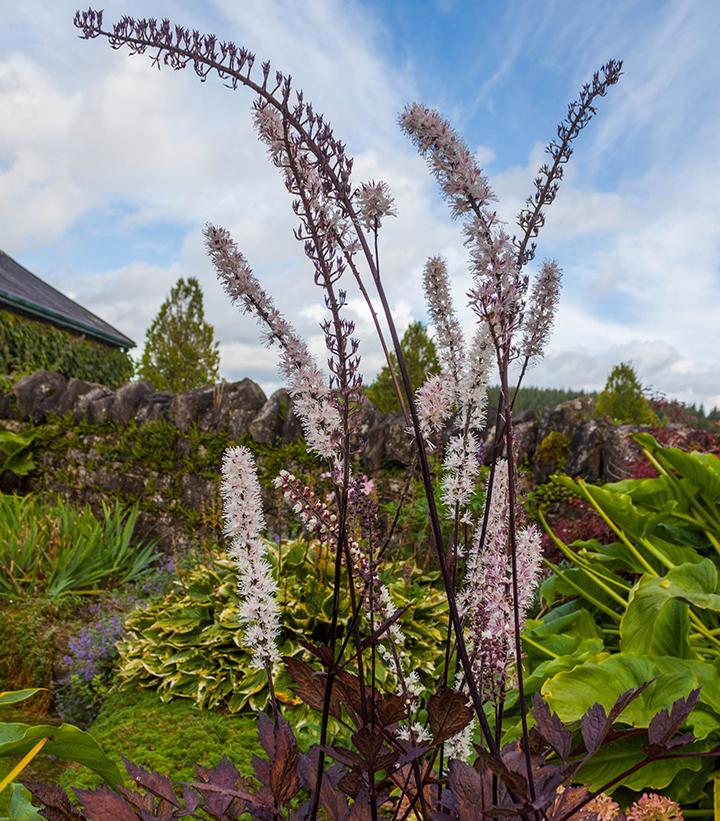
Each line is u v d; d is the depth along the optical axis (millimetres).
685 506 3658
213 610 4242
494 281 1085
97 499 8031
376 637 1171
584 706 2070
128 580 6551
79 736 1623
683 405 6547
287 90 1109
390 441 5992
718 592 2623
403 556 5133
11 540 6316
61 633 5043
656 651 2492
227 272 1285
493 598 1314
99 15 1176
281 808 1225
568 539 4316
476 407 1501
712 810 2135
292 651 3533
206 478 7188
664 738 1077
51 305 14836
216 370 15531
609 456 5367
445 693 1062
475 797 1192
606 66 1244
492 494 1431
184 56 1141
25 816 1609
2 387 9398
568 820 1245
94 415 8289
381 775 1962
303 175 1151
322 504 1456
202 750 3021
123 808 1216
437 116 1127
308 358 1261
